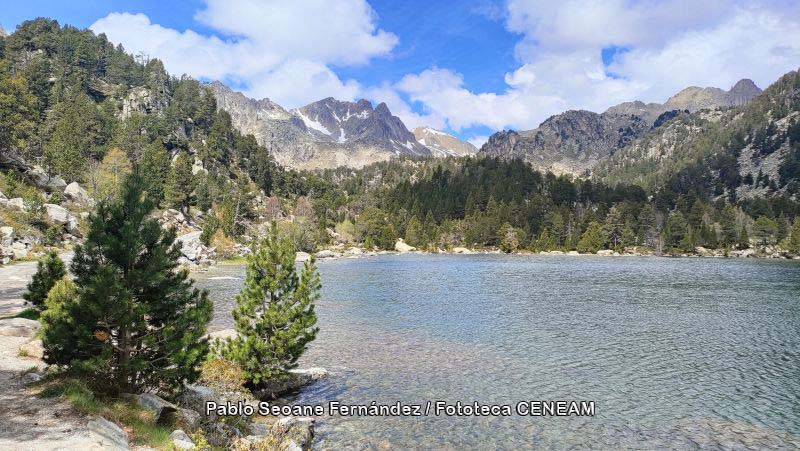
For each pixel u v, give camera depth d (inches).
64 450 435.5
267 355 899.4
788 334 1581.0
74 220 3646.7
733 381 1087.6
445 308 2060.8
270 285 901.8
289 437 679.7
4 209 3213.6
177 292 681.6
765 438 788.0
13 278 2049.7
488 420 853.2
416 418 857.5
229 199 6530.5
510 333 1567.4
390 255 6958.7
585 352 1332.4
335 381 1058.1
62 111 6348.4
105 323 606.2
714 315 1936.5
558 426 831.1
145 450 492.1
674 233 7632.9
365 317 1834.4
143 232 647.8
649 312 1999.3
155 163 6028.5
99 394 592.7
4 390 596.7
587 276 3644.2
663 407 925.2
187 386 763.4
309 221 6870.1
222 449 602.9
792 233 6894.7
